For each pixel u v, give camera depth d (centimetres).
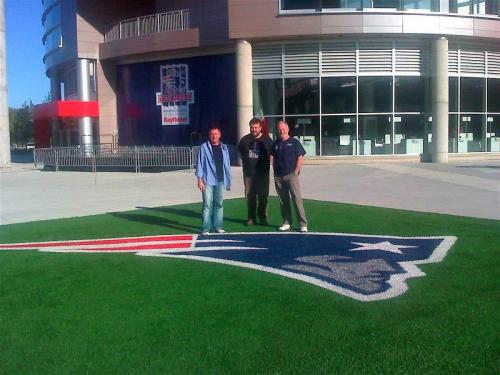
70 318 584
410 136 2586
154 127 3022
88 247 948
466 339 508
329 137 2553
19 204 1571
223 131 2762
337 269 757
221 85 2767
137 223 1191
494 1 2611
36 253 902
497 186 1655
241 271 754
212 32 2670
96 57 3212
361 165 2395
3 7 3134
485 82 2694
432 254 832
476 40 2616
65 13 3347
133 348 506
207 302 625
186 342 516
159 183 2020
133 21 3088
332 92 2538
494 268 745
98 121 3231
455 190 1588
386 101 2553
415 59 2556
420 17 2447
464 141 2670
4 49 3148
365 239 954
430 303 607
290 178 1027
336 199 1462
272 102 2570
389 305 604
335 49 2517
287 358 478
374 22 2420
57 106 3148
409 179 1873
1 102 3145
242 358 480
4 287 701
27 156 5312
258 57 2562
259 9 2447
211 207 1059
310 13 2417
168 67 2930
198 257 845
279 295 645
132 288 685
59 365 477
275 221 1173
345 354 483
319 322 558
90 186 2016
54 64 3553
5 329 558
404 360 469
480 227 1037
